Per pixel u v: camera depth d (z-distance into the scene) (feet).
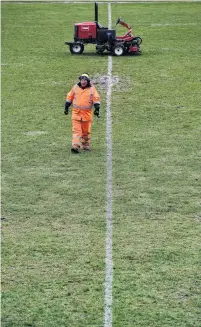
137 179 114.93
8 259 88.43
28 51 208.23
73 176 116.57
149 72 183.01
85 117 127.03
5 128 142.00
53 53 205.57
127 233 95.45
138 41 202.28
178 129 140.97
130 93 165.68
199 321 75.82
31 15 263.29
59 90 168.96
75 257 88.89
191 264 87.04
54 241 93.25
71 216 101.09
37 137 136.56
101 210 102.99
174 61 194.49
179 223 98.48
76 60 196.24
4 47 213.66
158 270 85.66
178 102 159.02
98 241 93.15
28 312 77.46
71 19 255.29
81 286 82.33
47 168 120.26
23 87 171.63
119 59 196.75
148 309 77.87
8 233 95.71
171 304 78.79
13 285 82.64
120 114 150.30
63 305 78.74
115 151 128.36
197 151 128.47
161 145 131.64
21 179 115.24
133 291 81.25
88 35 202.69
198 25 242.37
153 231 95.91
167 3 285.43
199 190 110.42
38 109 154.61
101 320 76.02
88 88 126.93
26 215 101.45
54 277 84.28
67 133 139.13
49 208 103.86
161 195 108.27
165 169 119.34
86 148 128.98
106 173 117.60
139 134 137.90
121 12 266.77
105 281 83.30
